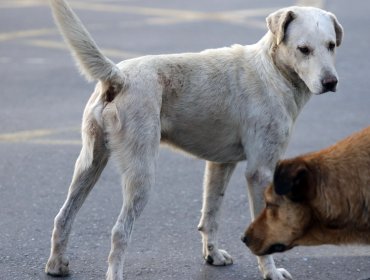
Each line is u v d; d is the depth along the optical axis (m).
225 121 10.43
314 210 8.41
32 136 15.95
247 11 28.23
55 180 13.77
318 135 15.98
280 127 10.35
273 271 10.16
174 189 13.45
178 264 10.69
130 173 9.71
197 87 10.29
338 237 8.56
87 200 12.87
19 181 13.68
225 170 10.73
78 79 19.97
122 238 9.66
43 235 11.52
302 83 10.59
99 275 10.28
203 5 29.70
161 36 24.22
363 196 8.23
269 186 8.86
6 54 22.39
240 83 10.44
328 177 8.25
